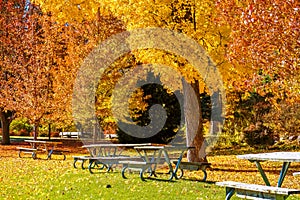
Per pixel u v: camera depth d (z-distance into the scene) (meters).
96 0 16.19
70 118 20.89
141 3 11.95
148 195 8.16
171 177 10.31
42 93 19.78
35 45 19.67
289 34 8.16
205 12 11.65
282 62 8.73
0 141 27.45
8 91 20.11
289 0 7.99
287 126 18.70
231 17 9.17
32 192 8.85
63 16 16.42
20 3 23.08
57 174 11.36
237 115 21.64
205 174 10.35
